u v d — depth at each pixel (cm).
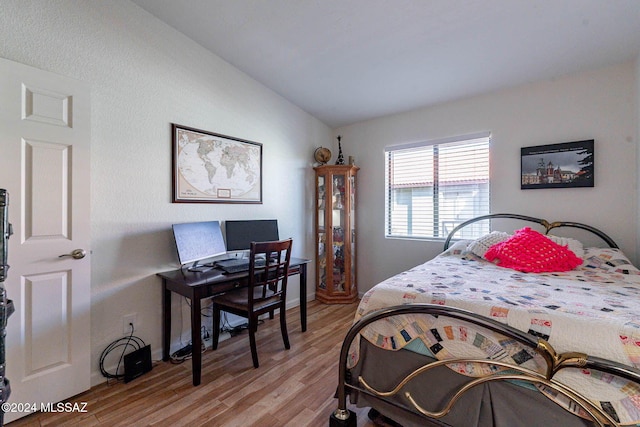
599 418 91
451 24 205
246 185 289
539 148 263
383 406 137
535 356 106
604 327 100
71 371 174
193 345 187
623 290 151
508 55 234
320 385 187
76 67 183
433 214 331
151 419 156
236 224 270
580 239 246
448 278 177
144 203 216
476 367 116
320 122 382
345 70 273
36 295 162
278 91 318
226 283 205
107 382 192
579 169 246
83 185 179
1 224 107
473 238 302
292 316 311
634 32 200
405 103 323
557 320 108
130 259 209
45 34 171
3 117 151
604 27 198
